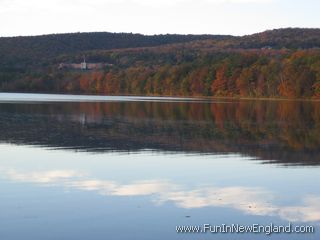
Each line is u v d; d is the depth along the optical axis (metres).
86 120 53.66
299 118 57.69
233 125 48.75
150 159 28.39
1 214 17.36
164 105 85.06
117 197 19.61
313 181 22.56
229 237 15.41
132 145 34.09
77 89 171.62
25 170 24.92
